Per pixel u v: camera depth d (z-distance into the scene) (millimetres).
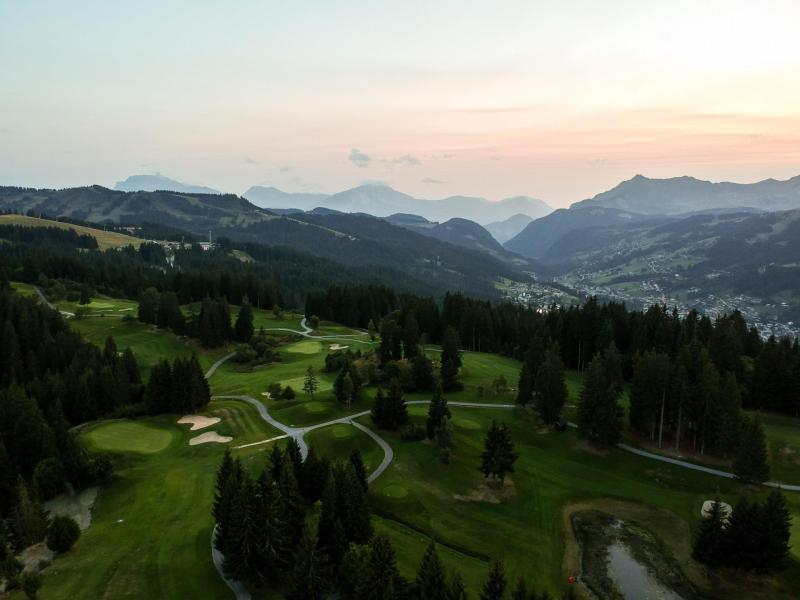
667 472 65000
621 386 86125
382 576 36781
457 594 34438
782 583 44969
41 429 60562
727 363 91438
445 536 50719
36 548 47312
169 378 82062
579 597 43312
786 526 44500
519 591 34844
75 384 81938
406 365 96188
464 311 140375
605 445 70750
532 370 89625
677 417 71875
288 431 73062
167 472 61156
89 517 53188
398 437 71000
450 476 61625
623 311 123250
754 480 59781
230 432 73000
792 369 83438
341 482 45000
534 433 74438
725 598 43562
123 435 71062
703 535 47406
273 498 42406
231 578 41781
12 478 55812
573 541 51500
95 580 41719
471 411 81562
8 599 40188
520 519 54625
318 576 38062
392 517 53250
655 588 44688
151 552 45562
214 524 49812
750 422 66438
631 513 56625
